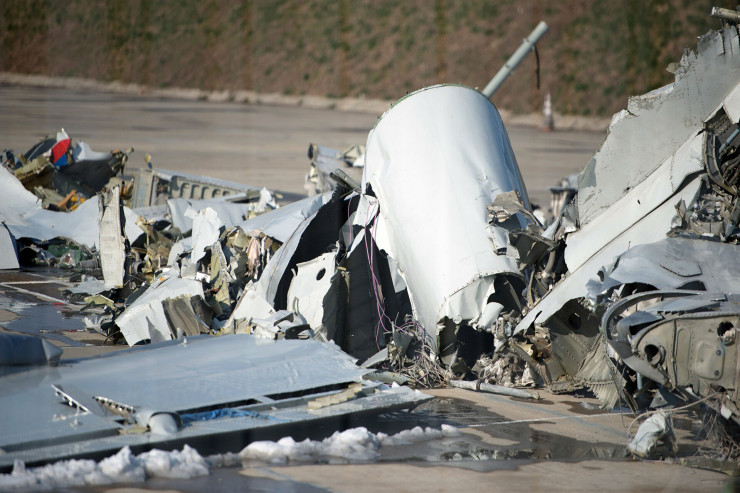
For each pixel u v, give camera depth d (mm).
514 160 31172
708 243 22000
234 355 23516
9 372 21094
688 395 19719
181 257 35844
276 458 18312
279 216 36438
